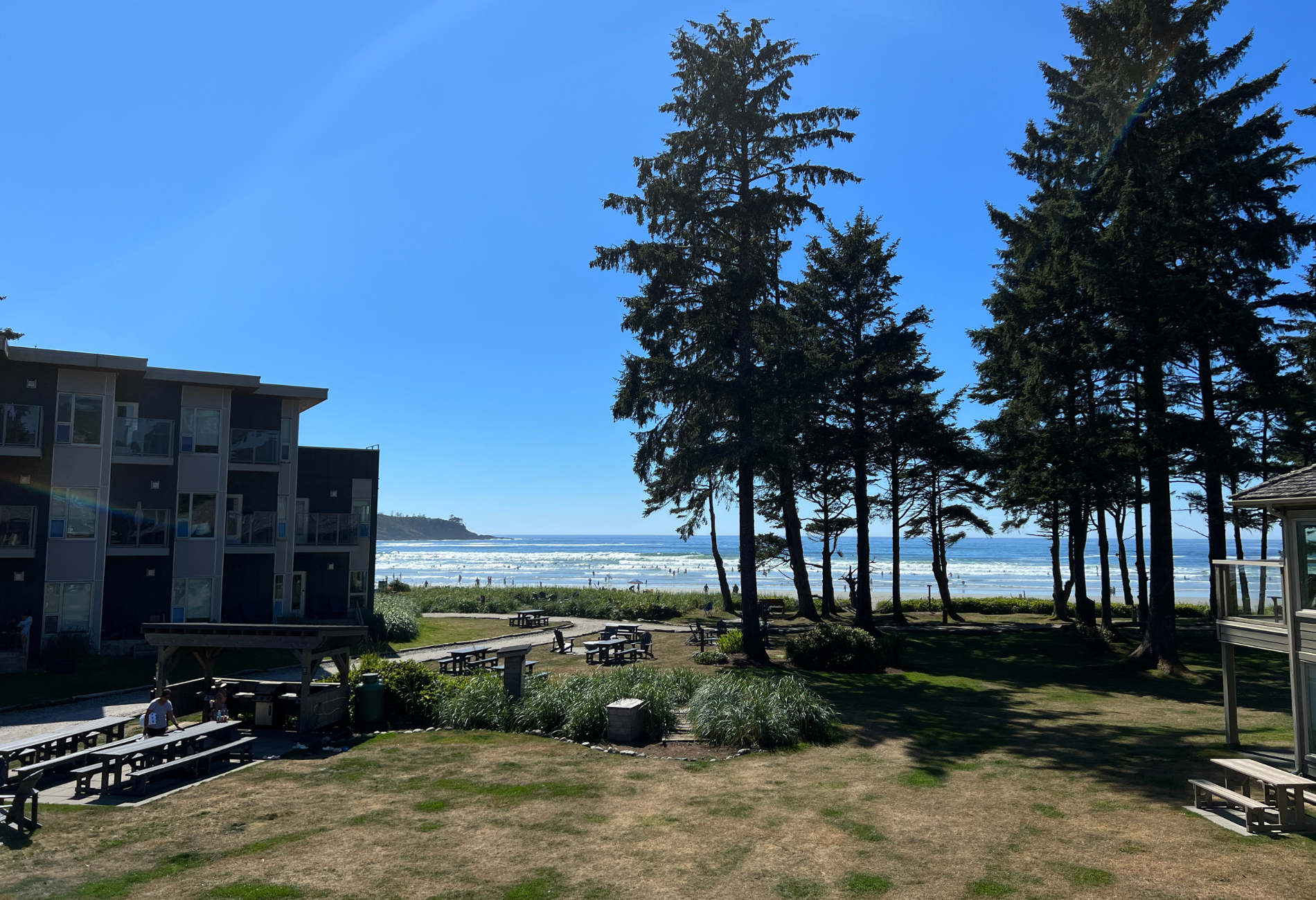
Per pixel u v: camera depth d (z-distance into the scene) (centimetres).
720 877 698
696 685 1602
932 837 804
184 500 2625
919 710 1553
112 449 2427
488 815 870
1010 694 1758
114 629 2475
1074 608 3972
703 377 2102
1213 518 2488
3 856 734
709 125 2106
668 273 2133
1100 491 2238
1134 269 1953
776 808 902
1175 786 989
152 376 2525
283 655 2362
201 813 868
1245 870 702
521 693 1441
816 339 2658
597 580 8994
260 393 2828
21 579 2212
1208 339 1917
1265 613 1233
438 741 1235
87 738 1240
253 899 642
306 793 947
